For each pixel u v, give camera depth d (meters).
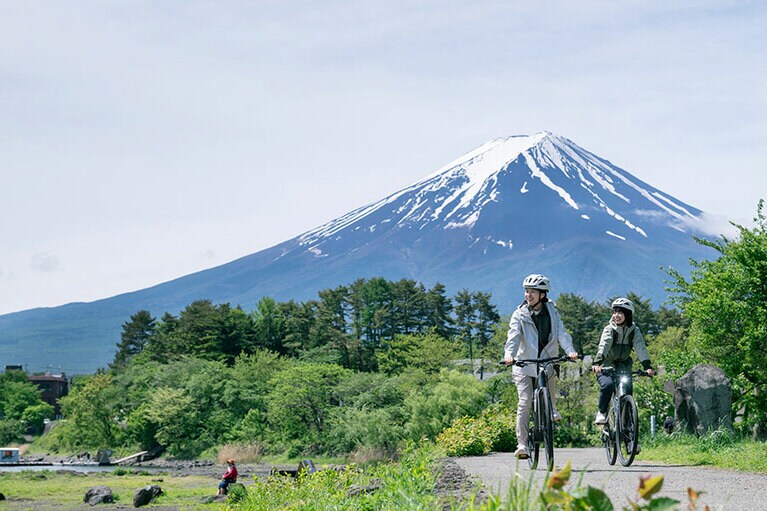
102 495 47.59
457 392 71.88
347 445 84.00
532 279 11.05
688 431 19.03
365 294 182.62
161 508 43.22
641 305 152.75
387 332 175.62
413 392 77.88
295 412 94.25
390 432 79.50
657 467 12.92
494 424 24.11
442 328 178.75
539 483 10.09
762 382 30.42
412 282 182.50
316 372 95.75
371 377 93.19
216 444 104.12
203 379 109.62
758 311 29.78
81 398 113.38
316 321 165.25
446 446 21.80
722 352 31.23
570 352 10.76
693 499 3.59
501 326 79.94
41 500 49.53
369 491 10.79
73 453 120.50
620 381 12.20
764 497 9.14
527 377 11.05
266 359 119.25
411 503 8.23
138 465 96.81
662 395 30.20
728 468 13.05
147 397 111.12
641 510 3.57
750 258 30.91
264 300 177.00
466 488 9.74
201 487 58.34
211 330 142.62
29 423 172.88
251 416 103.06
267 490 13.98
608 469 12.33
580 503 3.65
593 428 44.28
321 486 12.45
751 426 29.70
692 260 32.88
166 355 148.38
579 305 153.62
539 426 10.79
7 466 101.38
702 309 30.67
